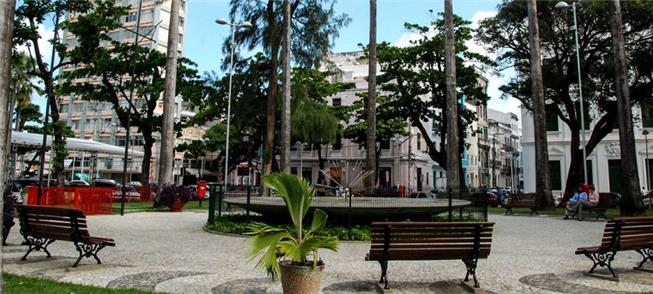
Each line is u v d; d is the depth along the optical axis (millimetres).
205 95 30797
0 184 4082
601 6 21969
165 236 11008
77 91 29766
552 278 6605
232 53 24469
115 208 20016
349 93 48281
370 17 22953
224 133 40844
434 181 52531
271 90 23125
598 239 11219
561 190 35094
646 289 5957
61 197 15836
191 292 5492
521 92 26547
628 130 16672
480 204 14242
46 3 25266
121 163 56500
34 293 4883
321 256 8297
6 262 7270
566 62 25594
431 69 29000
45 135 18422
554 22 25016
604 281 6453
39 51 26266
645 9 21328
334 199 13695
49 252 8172
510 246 9984
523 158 37406
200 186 25109
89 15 27734
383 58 29766
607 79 24703
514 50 26391
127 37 57688
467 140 60281
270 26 22594
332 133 29391
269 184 4984
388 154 46656
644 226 7008
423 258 5770
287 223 12008
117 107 30906
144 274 6520
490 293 5676
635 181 16453
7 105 4152
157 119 30781
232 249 9031
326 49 22828
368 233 10492
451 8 20688
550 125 36125
